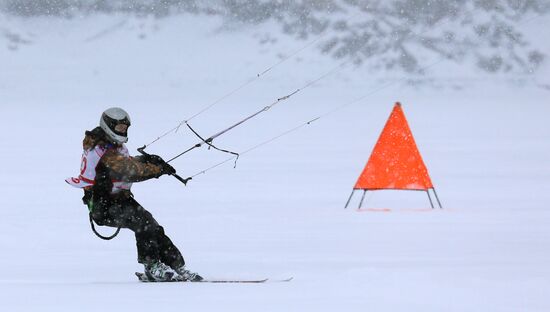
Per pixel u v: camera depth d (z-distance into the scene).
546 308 19.94
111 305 20.72
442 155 73.19
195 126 122.19
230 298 21.59
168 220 39.16
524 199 46.22
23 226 37.31
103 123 24.48
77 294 22.36
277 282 24.11
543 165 64.81
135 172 24.39
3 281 25.09
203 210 42.50
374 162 42.84
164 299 21.50
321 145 85.56
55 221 38.84
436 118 137.25
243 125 125.19
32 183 53.94
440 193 49.00
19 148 80.88
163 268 24.62
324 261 28.34
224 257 29.48
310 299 21.30
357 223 38.00
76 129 110.31
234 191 50.25
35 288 23.41
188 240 33.59
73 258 30.08
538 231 35.19
